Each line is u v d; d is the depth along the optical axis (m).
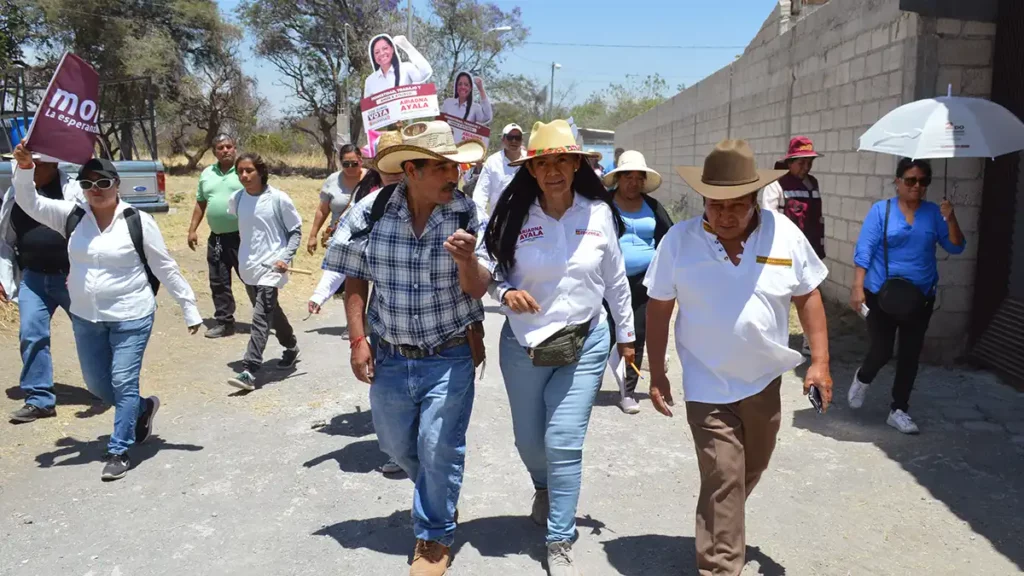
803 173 7.02
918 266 5.35
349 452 5.24
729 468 3.30
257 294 6.60
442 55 44.31
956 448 5.20
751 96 13.77
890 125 5.64
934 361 7.08
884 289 5.37
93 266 4.77
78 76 4.90
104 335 4.91
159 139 38.44
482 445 5.35
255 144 42.31
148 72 31.39
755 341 3.25
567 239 3.59
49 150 4.86
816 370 3.31
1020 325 6.41
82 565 3.81
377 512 4.37
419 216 3.56
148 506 4.44
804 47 10.55
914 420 5.70
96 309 4.77
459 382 3.60
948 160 6.83
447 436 3.58
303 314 9.57
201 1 34.12
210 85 35.84
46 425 5.66
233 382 6.32
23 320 5.70
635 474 4.87
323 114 40.28
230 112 36.75
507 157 8.12
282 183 28.39
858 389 5.80
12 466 4.97
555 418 3.64
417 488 3.69
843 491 4.59
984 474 4.79
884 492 4.57
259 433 5.59
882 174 7.96
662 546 3.98
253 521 4.26
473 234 3.54
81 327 4.86
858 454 5.13
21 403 6.00
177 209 17.31
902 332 5.47
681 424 5.74
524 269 3.59
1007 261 6.56
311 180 33.03
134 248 4.83
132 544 4.01
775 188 6.91
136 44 31.16
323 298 5.20
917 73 6.96
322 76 39.34
